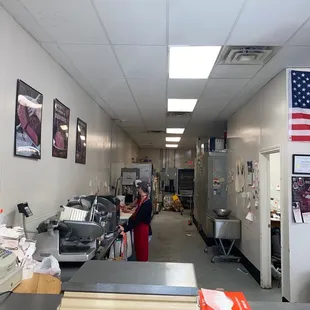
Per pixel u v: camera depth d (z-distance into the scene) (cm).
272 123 382
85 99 462
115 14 234
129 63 340
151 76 385
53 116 323
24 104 252
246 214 507
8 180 228
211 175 698
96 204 299
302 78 341
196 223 923
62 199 355
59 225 234
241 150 543
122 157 880
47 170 307
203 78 388
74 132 405
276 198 609
